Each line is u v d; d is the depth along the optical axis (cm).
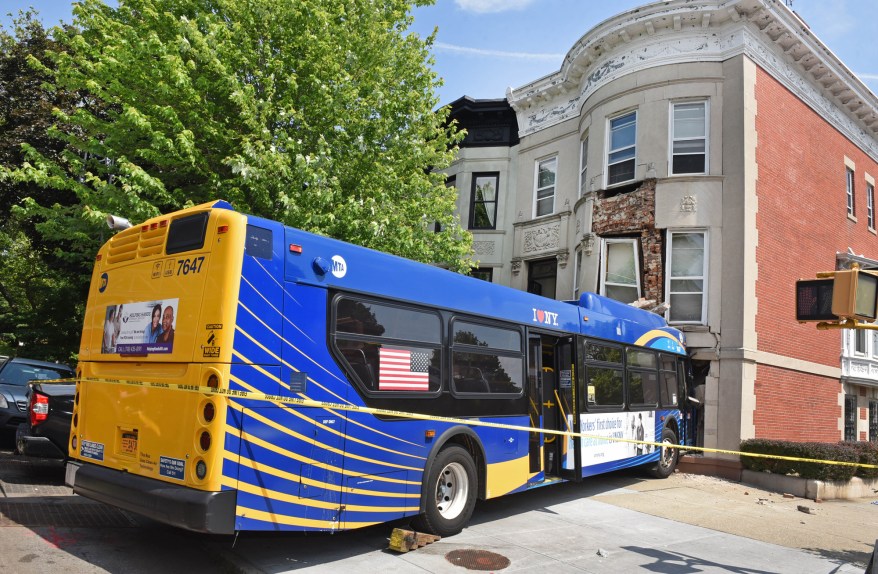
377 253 612
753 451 1192
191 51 1004
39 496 754
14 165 1447
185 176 1141
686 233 1392
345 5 1202
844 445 1205
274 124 1109
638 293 1433
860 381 1661
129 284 570
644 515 829
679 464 1277
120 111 1226
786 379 1405
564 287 1683
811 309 534
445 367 669
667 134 1432
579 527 738
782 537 760
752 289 1323
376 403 579
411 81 1271
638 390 1067
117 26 1099
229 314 474
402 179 1214
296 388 509
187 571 525
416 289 647
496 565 566
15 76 1556
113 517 681
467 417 690
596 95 1597
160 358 512
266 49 1086
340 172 1123
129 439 532
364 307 585
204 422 465
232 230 489
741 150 1359
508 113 1966
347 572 522
